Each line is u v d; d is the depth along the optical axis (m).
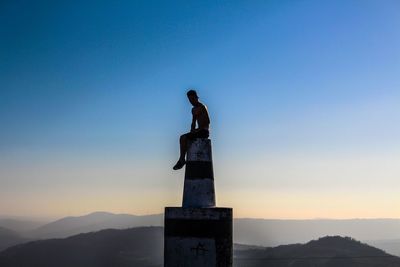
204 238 18.56
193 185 19.45
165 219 19.23
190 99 20.27
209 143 19.86
